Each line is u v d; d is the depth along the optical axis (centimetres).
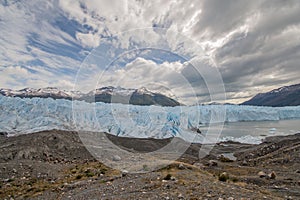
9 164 1872
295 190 1093
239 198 783
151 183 936
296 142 2633
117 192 859
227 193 841
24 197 1064
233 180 1252
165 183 938
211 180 1106
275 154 2205
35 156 2391
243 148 3180
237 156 2683
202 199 752
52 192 1064
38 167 1822
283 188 1136
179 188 880
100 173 1357
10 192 1211
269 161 1978
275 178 1371
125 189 880
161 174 1070
